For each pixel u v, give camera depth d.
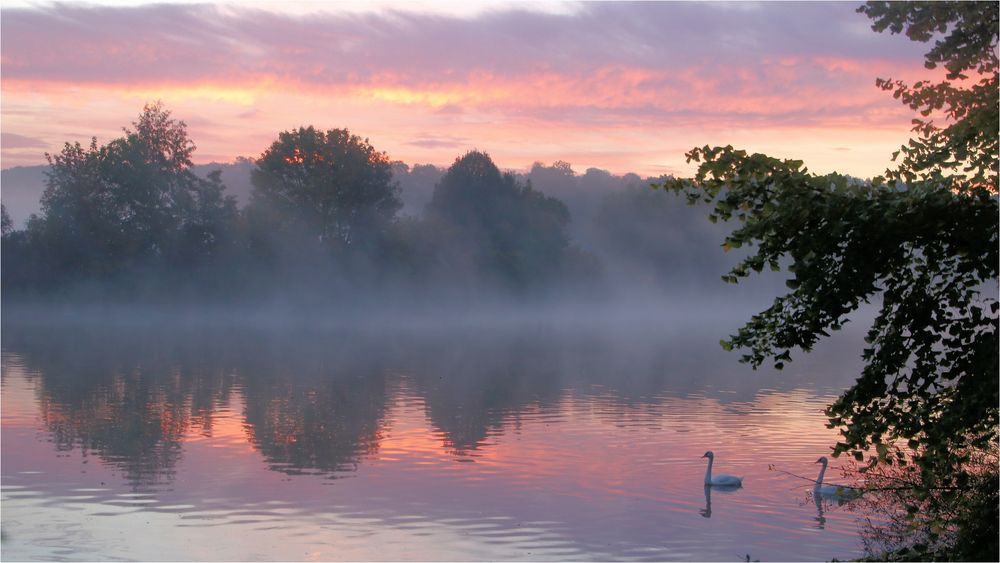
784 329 8.84
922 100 9.77
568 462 23.12
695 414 31.22
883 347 9.27
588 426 28.73
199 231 90.44
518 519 17.92
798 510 18.22
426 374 45.44
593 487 20.42
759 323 8.87
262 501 19.36
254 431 28.25
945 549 10.05
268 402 34.97
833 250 8.55
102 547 16.09
